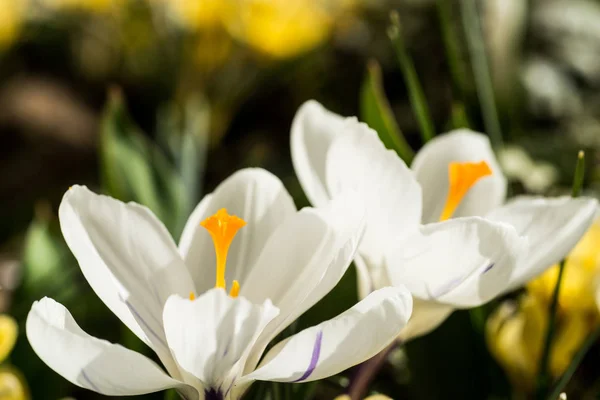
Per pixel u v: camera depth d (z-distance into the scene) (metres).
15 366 0.55
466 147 0.53
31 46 1.50
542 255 0.48
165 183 0.61
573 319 0.54
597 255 0.54
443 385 0.56
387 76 1.41
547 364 0.53
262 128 1.45
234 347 0.44
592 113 1.35
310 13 1.31
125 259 0.47
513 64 0.78
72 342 0.43
